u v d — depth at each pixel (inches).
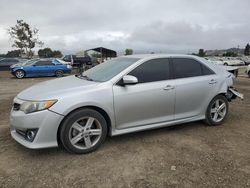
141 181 136.9
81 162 156.6
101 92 169.0
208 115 221.9
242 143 189.5
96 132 169.5
